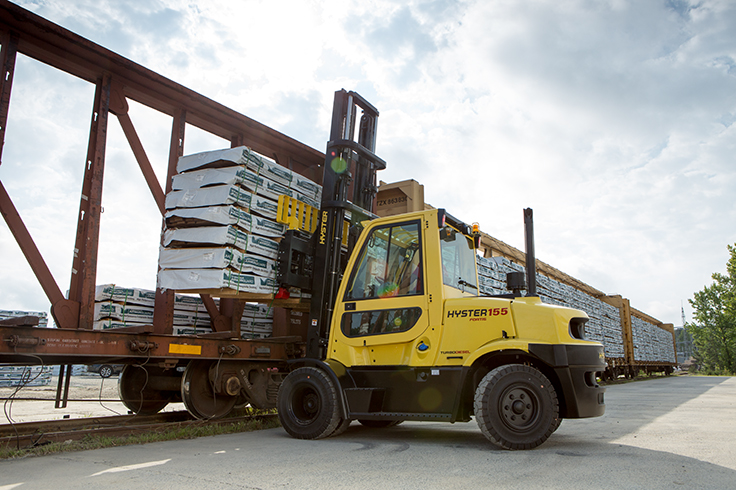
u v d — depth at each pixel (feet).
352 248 21.65
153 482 11.23
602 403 17.03
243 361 22.49
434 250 18.16
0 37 17.20
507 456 14.53
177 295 22.95
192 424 20.17
